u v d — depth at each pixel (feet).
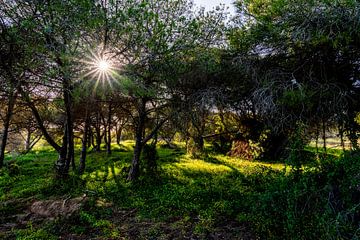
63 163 40.78
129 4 29.78
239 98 31.86
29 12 27.48
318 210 18.19
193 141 57.21
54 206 29.96
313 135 26.81
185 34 32.32
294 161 21.31
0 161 53.83
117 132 93.71
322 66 27.27
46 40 26.35
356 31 21.95
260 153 55.21
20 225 26.17
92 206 29.58
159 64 32.58
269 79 27.22
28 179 45.34
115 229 23.90
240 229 22.58
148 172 40.40
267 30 27.30
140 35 29.76
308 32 24.25
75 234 23.36
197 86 33.96
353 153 19.93
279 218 20.75
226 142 67.87
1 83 29.58
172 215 26.61
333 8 23.29
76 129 66.33
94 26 26.89
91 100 37.37
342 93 24.35
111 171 47.55
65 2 25.39
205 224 23.75
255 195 26.76
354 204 16.46
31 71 28.81
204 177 39.96
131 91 33.63
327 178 19.33
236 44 30.94
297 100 23.70
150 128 52.60
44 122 57.26
